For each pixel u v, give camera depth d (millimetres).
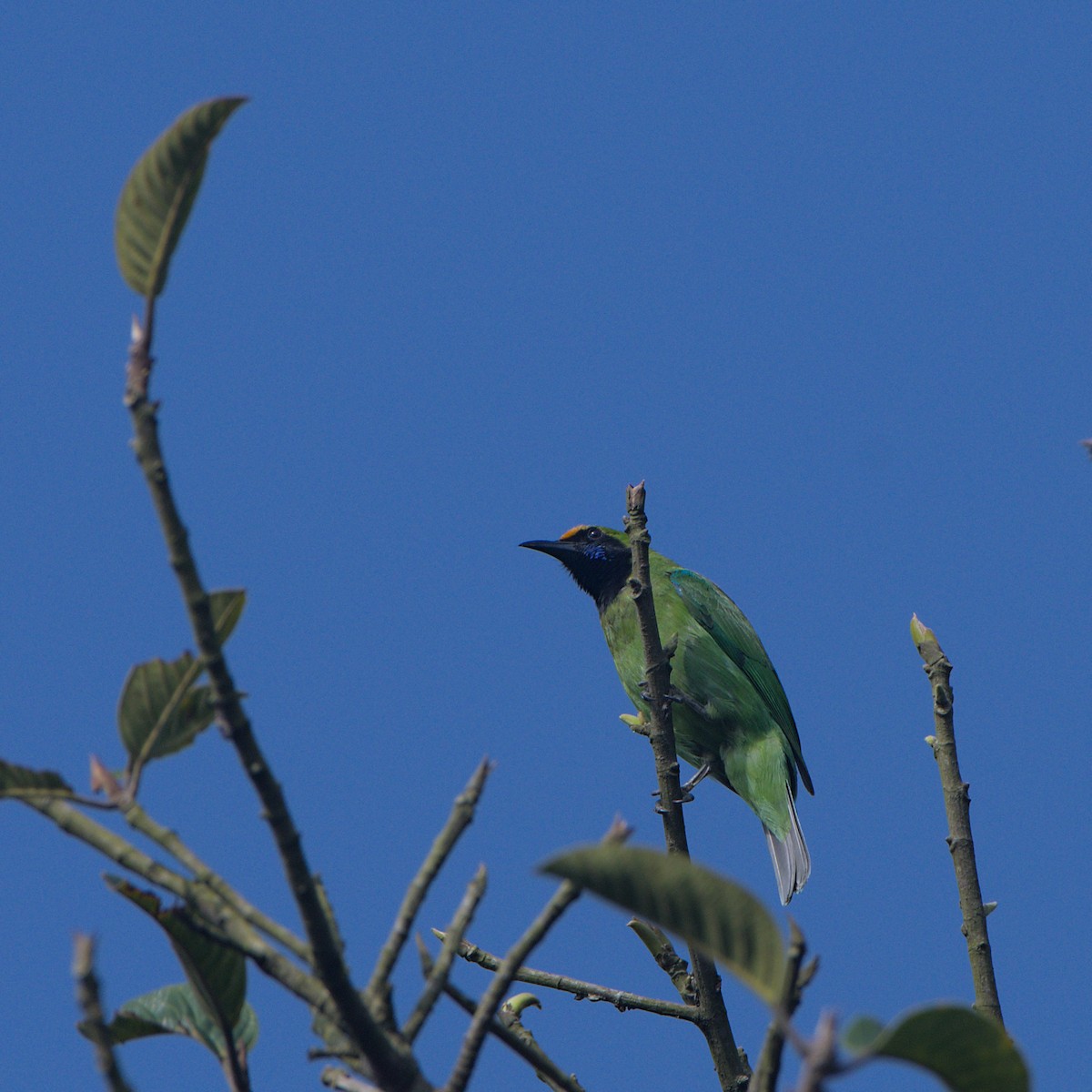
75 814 4445
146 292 4180
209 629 4031
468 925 4449
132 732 4492
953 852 7980
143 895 4625
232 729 4016
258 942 4324
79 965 3695
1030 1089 3486
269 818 4000
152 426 4059
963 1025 3391
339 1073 4777
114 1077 3639
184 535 4035
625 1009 8086
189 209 4195
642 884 3559
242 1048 5055
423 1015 4336
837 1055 3273
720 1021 8109
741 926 3539
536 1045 6340
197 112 4086
